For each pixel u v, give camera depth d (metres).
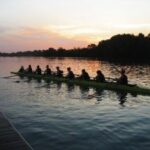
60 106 18.89
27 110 17.66
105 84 26.17
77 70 56.56
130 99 21.19
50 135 12.38
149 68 59.56
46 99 21.73
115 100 20.89
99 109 17.83
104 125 13.95
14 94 24.45
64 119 15.24
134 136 12.16
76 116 15.93
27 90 26.81
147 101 20.38
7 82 33.59
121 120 14.93
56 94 24.08
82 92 24.81
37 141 11.59
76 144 11.23
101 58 136.38
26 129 13.33
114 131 12.93
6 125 12.58
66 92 25.03
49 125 14.03
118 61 102.62
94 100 21.03
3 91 26.33
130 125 13.92
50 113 16.75
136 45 121.25
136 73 45.78
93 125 13.98
